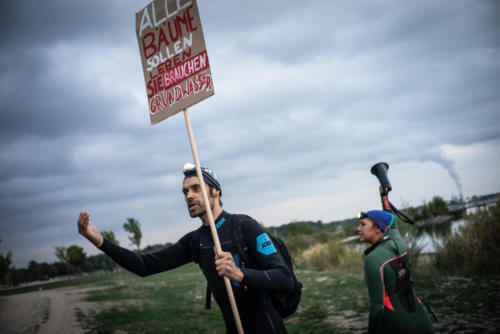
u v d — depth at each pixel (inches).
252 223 85.9
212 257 87.4
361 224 116.4
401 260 106.4
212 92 80.8
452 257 385.7
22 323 434.9
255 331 82.6
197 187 88.1
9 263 2036.2
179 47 87.8
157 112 91.6
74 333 347.3
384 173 131.1
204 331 303.7
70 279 2490.2
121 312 432.5
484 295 271.4
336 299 354.0
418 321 100.8
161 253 94.0
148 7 94.5
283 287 75.1
